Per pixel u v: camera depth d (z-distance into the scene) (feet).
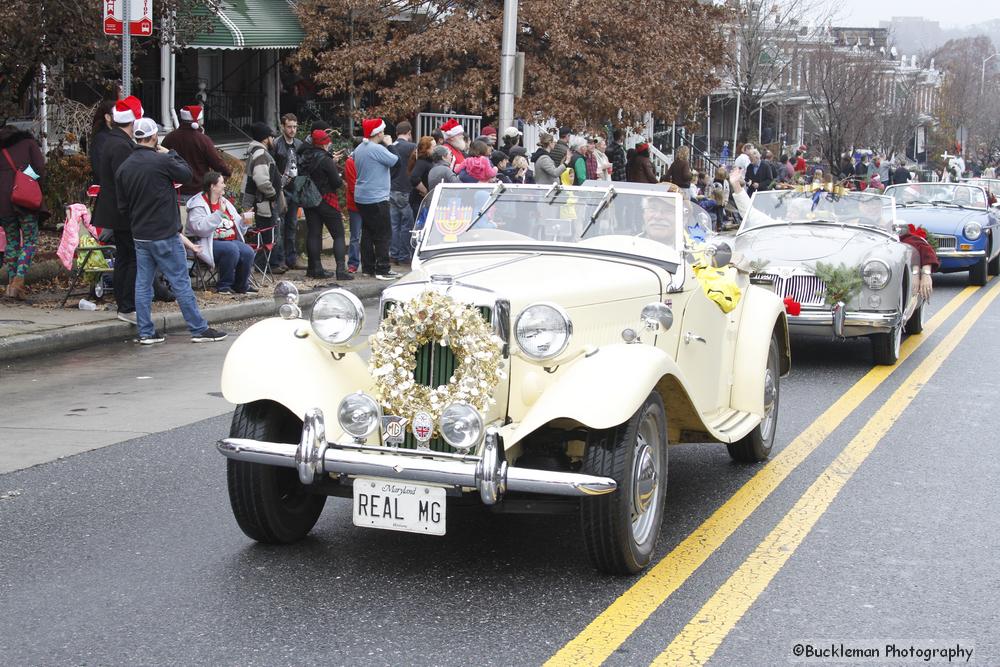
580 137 77.05
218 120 77.66
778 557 19.16
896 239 40.75
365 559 18.93
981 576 18.35
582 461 17.78
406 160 57.16
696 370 22.09
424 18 80.74
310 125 80.28
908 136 166.81
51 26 47.98
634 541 17.90
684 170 79.30
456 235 22.08
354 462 16.97
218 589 17.47
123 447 25.85
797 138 158.92
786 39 130.93
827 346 41.86
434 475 16.61
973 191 64.28
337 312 18.24
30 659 14.94
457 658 15.06
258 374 18.11
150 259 37.63
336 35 79.51
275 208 48.19
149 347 37.91
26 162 41.91
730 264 24.71
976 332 45.06
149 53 71.72
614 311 19.52
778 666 14.93
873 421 29.48
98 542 19.60
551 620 16.37
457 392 17.43
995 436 27.96
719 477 24.34
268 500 18.71
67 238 40.83
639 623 16.28
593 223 21.86
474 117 83.46
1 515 21.03
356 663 14.89
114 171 39.24
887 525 20.95
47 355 36.27
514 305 17.99
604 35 79.61
